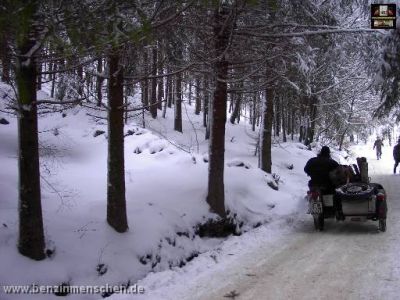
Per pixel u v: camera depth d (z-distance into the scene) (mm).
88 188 10336
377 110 14891
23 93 5316
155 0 6004
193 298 6102
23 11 4199
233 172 13500
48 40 4664
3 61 5316
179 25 8055
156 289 6520
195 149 22406
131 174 11641
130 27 4984
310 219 11555
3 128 16781
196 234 9062
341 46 11070
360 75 25641
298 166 21484
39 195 6250
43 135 16641
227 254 8398
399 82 13531
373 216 9711
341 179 10086
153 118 27828
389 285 6305
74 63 6340
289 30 10453
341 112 32469
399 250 8109
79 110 20453
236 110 34188
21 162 6105
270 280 6715
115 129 7555
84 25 4723
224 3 7770
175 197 9812
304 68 10891
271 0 8133
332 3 10773
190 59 9719
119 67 7254
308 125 29547
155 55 8859
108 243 7109
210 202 9828
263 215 11555
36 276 5914
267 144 16312
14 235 6535
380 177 21719
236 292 6250
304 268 7254
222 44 9336
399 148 22906
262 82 10898
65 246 6699
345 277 6719
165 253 7711
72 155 15164
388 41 10758
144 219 8188
